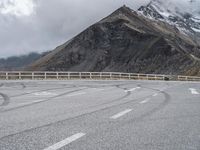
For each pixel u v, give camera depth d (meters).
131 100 16.86
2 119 10.55
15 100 17.41
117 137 7.76
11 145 6.95
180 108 13.37
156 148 6.75
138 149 6.67
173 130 8.64
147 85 35.56
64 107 13.82
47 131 8.48
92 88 28.78
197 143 7.18
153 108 13.37
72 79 57.03
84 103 15.43
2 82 43.81
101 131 8.48
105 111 12.40
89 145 6.98
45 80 50.97
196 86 32.84
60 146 6.88
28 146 6.87
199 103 15.34
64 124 9.54
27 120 10.31
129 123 9.72
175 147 6.83
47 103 15.59
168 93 21.97
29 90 26.19
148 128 8.92
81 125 9.37
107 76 63.75
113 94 21.23
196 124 9.58
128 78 66.31
